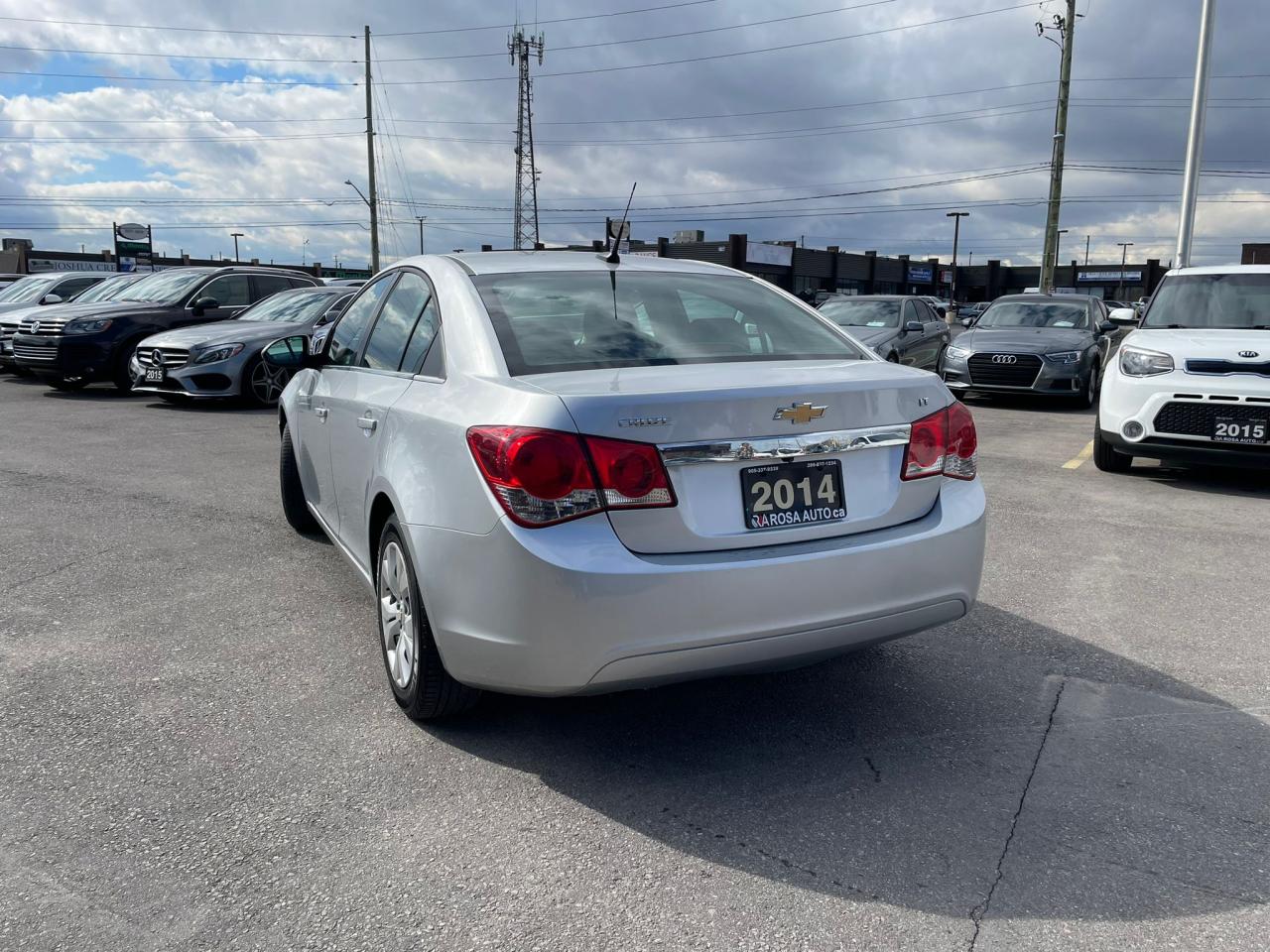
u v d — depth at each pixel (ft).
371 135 139.74
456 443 8.98
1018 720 10.61
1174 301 27.17
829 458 9.12
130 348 42.96
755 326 11.33
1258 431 21.74
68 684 11.37
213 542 17.70
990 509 21.06
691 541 8.54
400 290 12.76
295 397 16.38
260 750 9.79
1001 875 7.76
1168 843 8.21
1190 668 12.09
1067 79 92.68
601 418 8.28
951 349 42.52
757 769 9.50
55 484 22.95
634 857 8.00
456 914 7.23
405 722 10.46
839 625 8.97
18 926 7.02
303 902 7.36
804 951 6.84
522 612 8.32
